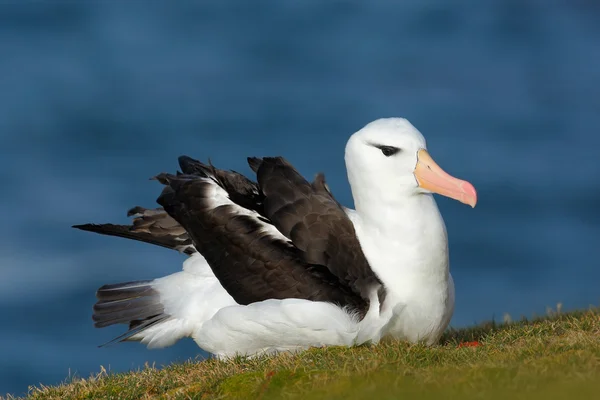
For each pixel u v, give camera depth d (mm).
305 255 7688
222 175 8266
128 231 8812
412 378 6047
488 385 5742
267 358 7312
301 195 7891
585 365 5934
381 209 7734
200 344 8180
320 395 6000
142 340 8562
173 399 6613
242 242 7957
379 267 7625
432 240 7621
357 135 7949
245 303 7871
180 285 8539
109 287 8781
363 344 7406
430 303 7637
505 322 9148
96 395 7121
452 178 7688
